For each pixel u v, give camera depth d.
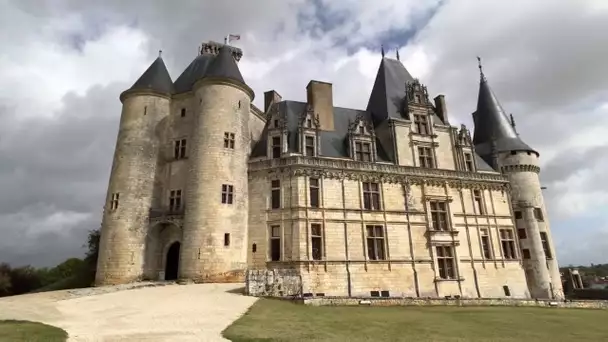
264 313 18.12
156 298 22.31
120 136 36.62
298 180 33.59
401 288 33.69
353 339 12.91
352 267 32.72
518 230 42.84
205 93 35.81
